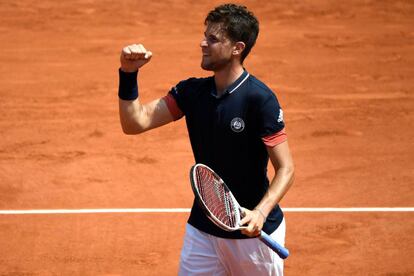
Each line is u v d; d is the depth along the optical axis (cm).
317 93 4938
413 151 3966
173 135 4188
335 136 4200
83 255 2830
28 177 3600
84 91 4975
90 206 3266
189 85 1856
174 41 6097
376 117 4503
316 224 3083
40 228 3048
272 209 1775
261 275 1919
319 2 7119
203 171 1755
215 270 1922
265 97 1761
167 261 2786
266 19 6725
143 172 3669
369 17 6756
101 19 6712
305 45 5984
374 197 3359
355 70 5406
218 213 1739
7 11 6900
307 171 3681
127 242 2927
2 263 2769
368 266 2759
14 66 5475
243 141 1789
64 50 5878
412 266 2761
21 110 4616
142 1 7200
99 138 4156
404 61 5616
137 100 1858
